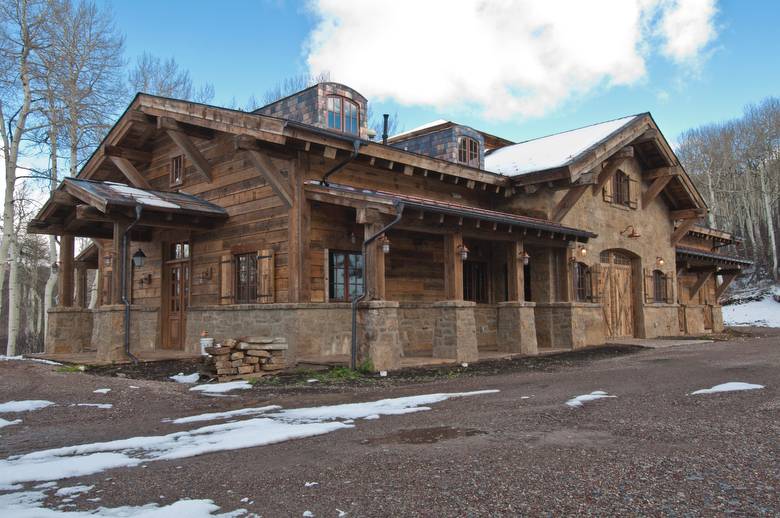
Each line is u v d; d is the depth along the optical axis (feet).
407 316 42.04
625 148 51.60
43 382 28.78
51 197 39.91
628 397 22.36
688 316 67.51
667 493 11.21
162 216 38.63
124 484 12.48
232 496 11.54
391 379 29.37
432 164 42.70
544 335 46.85
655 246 62.23
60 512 10.73
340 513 10.48
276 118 33.12
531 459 13.67
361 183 40.16
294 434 16.70
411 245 43.06
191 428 18.39
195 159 41.32
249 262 39.06
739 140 171.73
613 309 56.59
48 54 63.98
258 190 38.40
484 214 36.78
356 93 44.65
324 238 37.01
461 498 11.09
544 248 47.42
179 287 45.93
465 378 29.55
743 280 143.95
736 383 24.73
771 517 9.95
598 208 53.72
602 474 12.43
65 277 43.47
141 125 44.65
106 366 35.50
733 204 173.58
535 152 55.01
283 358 32.63
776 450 14.15
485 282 49.03
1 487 12.47
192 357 38.86
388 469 13.10
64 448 15.84
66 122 63.87
